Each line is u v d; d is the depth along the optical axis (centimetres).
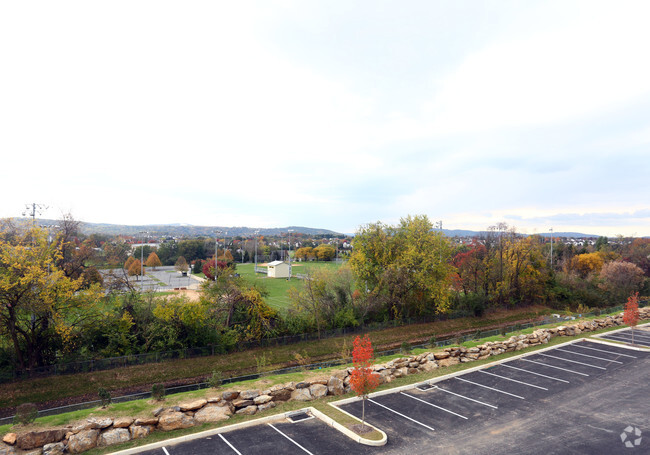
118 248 5416
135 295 3575
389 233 5050
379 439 1484
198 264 11762
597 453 1406
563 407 1841
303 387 1948
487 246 6406
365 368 1642
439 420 1697
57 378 2777
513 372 2380
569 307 6450
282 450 1419
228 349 3553
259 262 16338
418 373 2347
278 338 3816
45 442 1350
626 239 14088
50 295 2733
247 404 1764
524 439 1518
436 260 4941
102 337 3241
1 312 2647
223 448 1430
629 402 1897
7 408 2472
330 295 4550
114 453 1366
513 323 5547
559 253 11362
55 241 2925
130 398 2627
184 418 1596
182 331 3456
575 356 2728
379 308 4775
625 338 3269
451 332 4884
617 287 6806
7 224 2748
